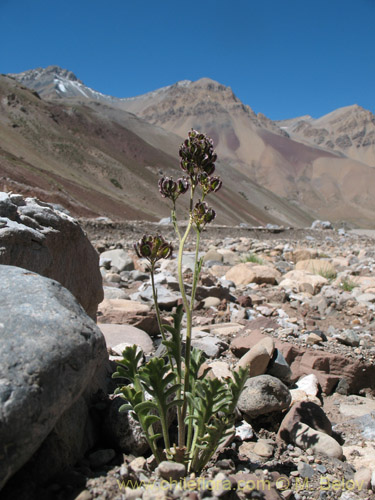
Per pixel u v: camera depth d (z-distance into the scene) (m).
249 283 9.97
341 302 8.42
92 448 2.90
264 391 3.62
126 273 10.27
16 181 53.72
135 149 162.25
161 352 4.44
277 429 3.64
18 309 2.38
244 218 153.12
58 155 115.12
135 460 2.76
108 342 4.98
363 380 4.86
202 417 2.57
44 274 3.63
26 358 2.16
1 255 3.17
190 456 2.70
